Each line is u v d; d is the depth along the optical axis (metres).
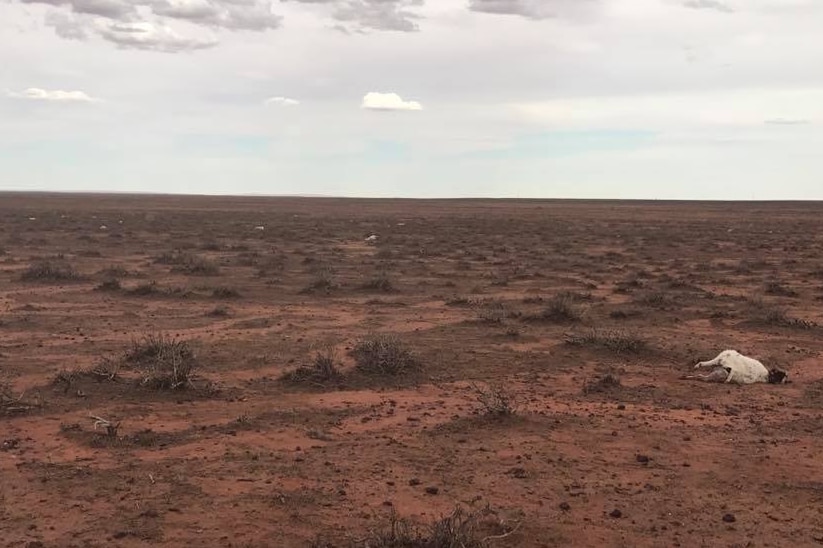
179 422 8.41
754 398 10.02
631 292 21.14
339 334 14.18
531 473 7.00
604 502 6.36
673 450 7.76
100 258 28.70
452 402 9.55
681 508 6.27
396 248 37.88
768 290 21.72
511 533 5.63
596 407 9.41
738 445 7.97
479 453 7.55
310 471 6.94
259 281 22.52
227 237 43.41
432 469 7.07
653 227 65.44
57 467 6.90
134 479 6.62
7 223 51.56
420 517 5.95
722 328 15.49
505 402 8.84
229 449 7.53
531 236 50.91
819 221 80.12
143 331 14.01
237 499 6.22
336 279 22.92
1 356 11.41
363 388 10.18
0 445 7.45
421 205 142.00
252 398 9.52
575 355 12.60
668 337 14.39
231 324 15.08
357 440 7.93
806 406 9.64
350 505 6.17
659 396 10.05
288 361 11.70
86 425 8.17
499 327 15.17
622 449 7.76
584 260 32.72
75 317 15.30
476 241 44.50
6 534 5.48
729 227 66.50
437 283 23.06
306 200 185.38
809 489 6.73
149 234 45.09
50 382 9.83
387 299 19.31
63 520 5.75
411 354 11.80
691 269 29.17
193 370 10.86
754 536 5.76
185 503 6.11
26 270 22.91
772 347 13.57
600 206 148.38
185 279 22.50
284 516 5.91
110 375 9.98
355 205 133.88
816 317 17.22
